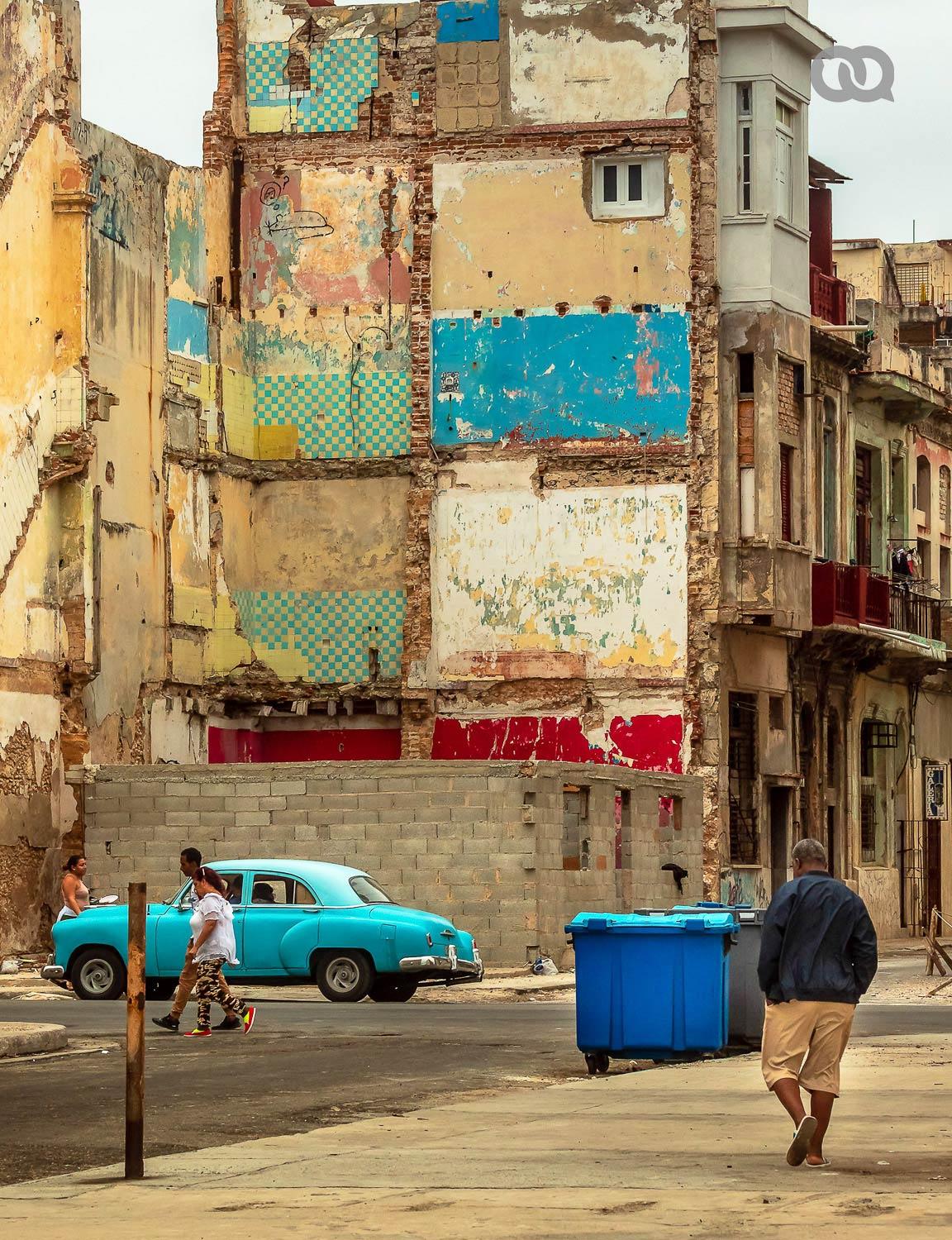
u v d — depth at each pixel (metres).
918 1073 18.70
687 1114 15.77
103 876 35.62
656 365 42.50
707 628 42.06
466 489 42.94
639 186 42.81
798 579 43.88
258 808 35.09
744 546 42.53
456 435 43.09
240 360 43.28
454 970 27.91
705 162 42.59
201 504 41.41
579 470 42.62
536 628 42.59
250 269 43.94
